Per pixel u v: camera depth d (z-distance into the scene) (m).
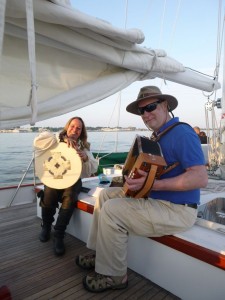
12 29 1.47
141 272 2.13
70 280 2.07
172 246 1.88
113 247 1.86
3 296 1.49
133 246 2.17
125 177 1.86
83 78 1.92
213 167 3.89
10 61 1.55
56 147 2.58
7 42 1.53
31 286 1.99
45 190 2.65
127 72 2.11
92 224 2.18
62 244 2.48
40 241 2.73
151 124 1.96
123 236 1.88
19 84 1.59
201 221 2.07
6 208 3.74
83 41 1.68
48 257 2.41
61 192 2.68
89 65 1.90
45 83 1.74
